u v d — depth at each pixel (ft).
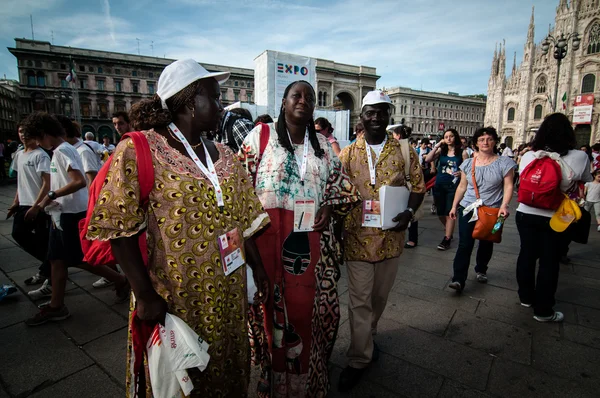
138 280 3.49
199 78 3.87
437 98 218.59
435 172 16.69
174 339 3.54
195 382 4.10
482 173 10.32
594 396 6.20
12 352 7.43
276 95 29.71
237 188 4.43
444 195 15.87
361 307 6.60
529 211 9.05
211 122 4.10
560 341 8.00
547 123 8.88
